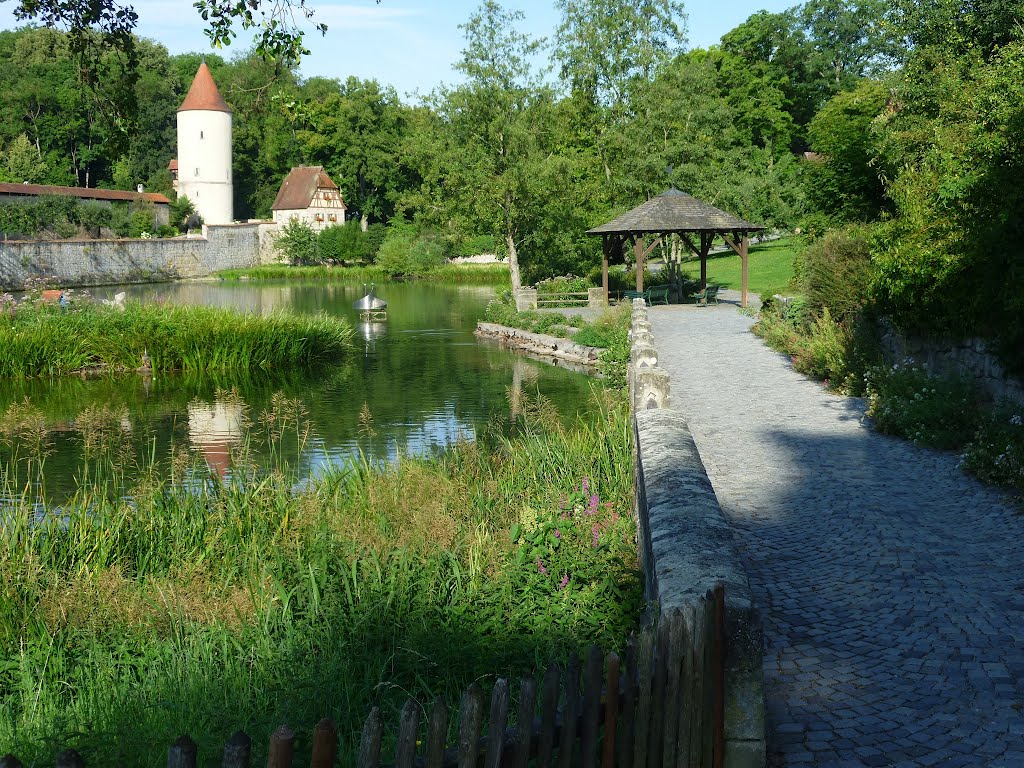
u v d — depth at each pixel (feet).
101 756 14.37
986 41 67.15
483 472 33.47
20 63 308.40
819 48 252.83
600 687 10.34
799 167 195.52
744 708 11.71
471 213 135.54
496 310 117.50
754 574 21.26
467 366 83.05
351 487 32.48
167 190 311.06
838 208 82.38
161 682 17.54
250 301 164.66
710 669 11.14
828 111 93.35
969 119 46.21
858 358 49.01
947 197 37.73
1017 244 33.32
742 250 107.34
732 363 60.44
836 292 60.70
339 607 20.02
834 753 13.26
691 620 11.07
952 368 41.24
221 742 14.34
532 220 138.51
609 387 64.95
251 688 17.26
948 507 26.45
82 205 248.11
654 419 25.79
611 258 124.98
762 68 245.45
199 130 298.35
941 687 15.28
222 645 19.11
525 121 135.33
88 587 22.61
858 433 37.52
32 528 28.25
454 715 15.65
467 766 9.22
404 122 321.52
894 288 43.11
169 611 21.08
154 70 334.03
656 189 148.97
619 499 26.91
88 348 83.15
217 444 51.11
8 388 74.23
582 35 152.56
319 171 313.94
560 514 24.29
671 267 120.78
